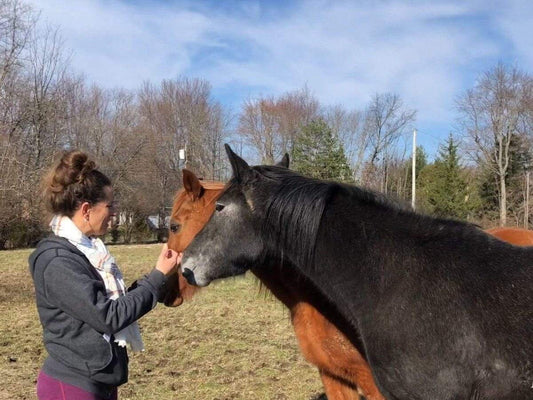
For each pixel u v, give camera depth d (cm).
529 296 233
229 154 277
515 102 3447
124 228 2862
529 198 3209
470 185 3153
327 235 267
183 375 550
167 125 3891
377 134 4103
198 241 282
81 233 236
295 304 346
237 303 949
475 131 3603
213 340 691
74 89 3203
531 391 222
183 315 854
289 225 269
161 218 3156
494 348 227
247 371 558
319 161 3009
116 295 239
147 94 3988
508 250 251
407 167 4075
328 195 271
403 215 271
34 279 229
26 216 2181
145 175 3206
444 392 232
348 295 260
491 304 233
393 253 255
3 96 2433
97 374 226
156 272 241
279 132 3912
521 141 3491
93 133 3238
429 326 236
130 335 243
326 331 327
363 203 275
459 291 238
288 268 328
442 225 264
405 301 243
